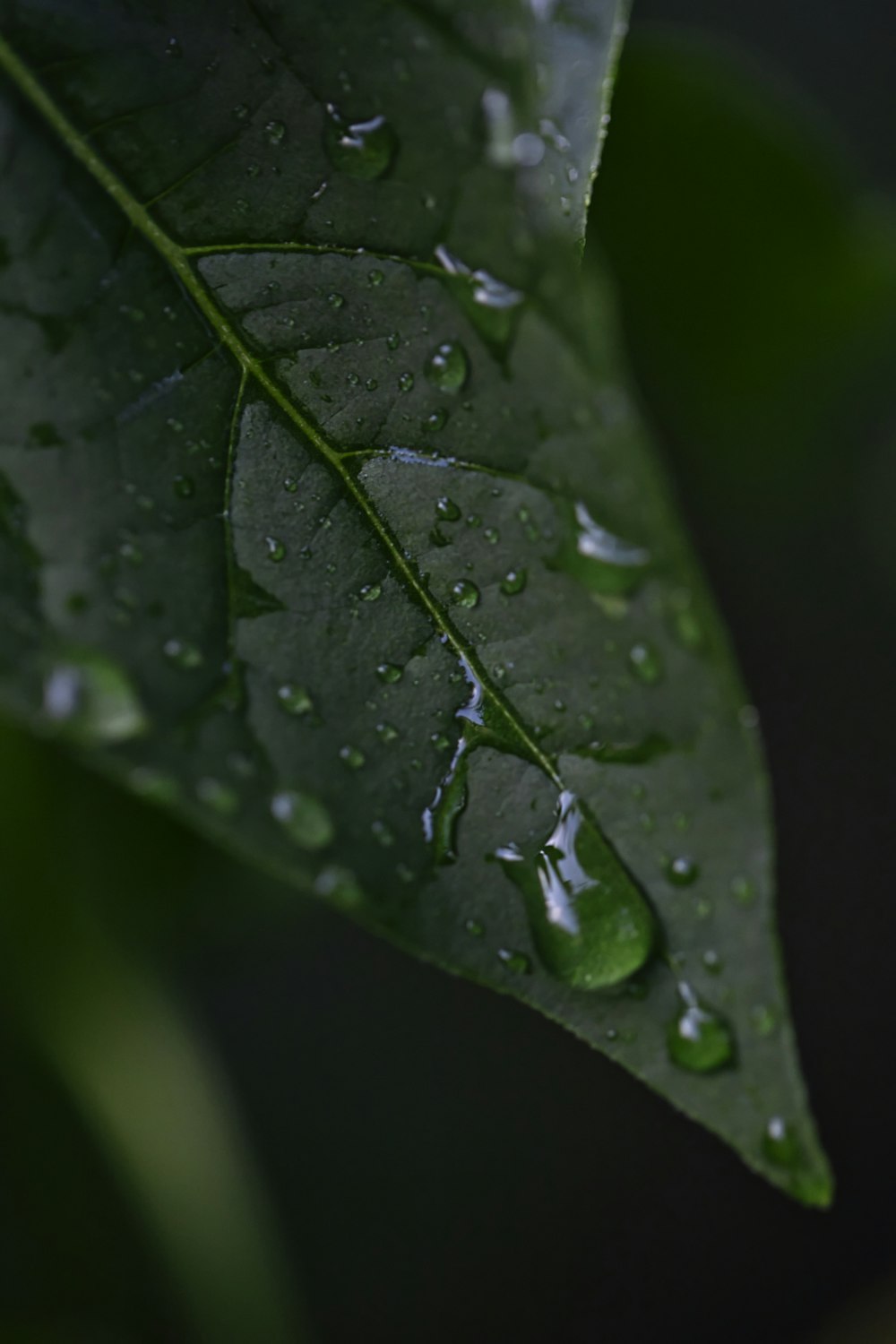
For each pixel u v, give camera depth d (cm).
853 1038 46
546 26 24
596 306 25
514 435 24
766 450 34
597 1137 45
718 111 30
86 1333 30
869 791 46
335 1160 43
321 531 23
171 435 23
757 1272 45
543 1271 44
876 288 31
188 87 23
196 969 35
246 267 23
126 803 29
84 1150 30
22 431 23
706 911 23
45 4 23
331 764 23
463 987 44
